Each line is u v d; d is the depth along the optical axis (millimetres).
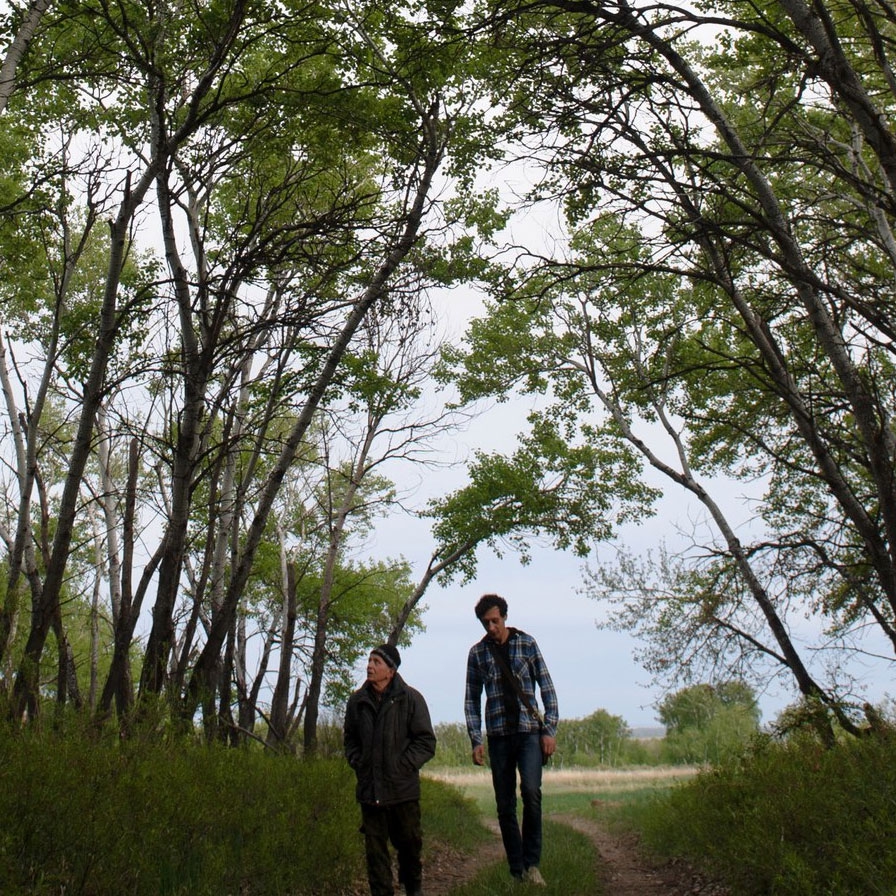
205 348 10578
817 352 12492
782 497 18000
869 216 11516
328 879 6934
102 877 4891
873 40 7129
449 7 9641
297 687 19609
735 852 6672
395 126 12227
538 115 8500
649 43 8102
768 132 7867
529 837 6918
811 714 10641
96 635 21984
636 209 8602
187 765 7227
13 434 14500
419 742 6090
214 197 14883
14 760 5496
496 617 7188
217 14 10320
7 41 9094
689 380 18391
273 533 25016
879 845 5531
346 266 11398
